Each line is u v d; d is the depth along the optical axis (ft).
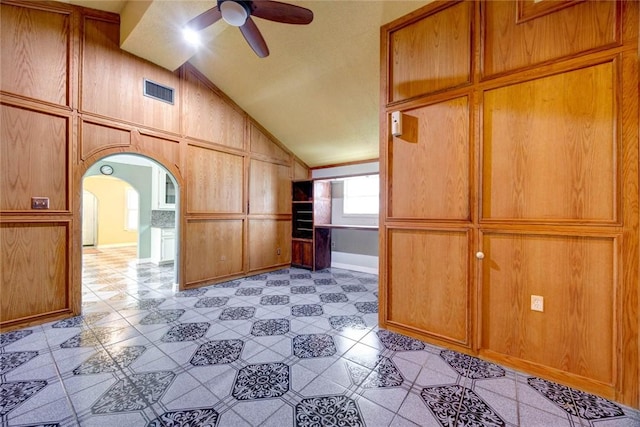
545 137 6.42
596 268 5.90
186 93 13.38
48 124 9.48
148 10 9.07
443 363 7.08
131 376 6.50
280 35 10.83
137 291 13.26
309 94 13.69
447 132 7.80
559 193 6.26
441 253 7.98
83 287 13.94
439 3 7.89
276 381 6.34
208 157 14.29
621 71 5.58
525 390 6.02
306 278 16.01
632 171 5.49
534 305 6.61
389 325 9.01
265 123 16.88
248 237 16.28
